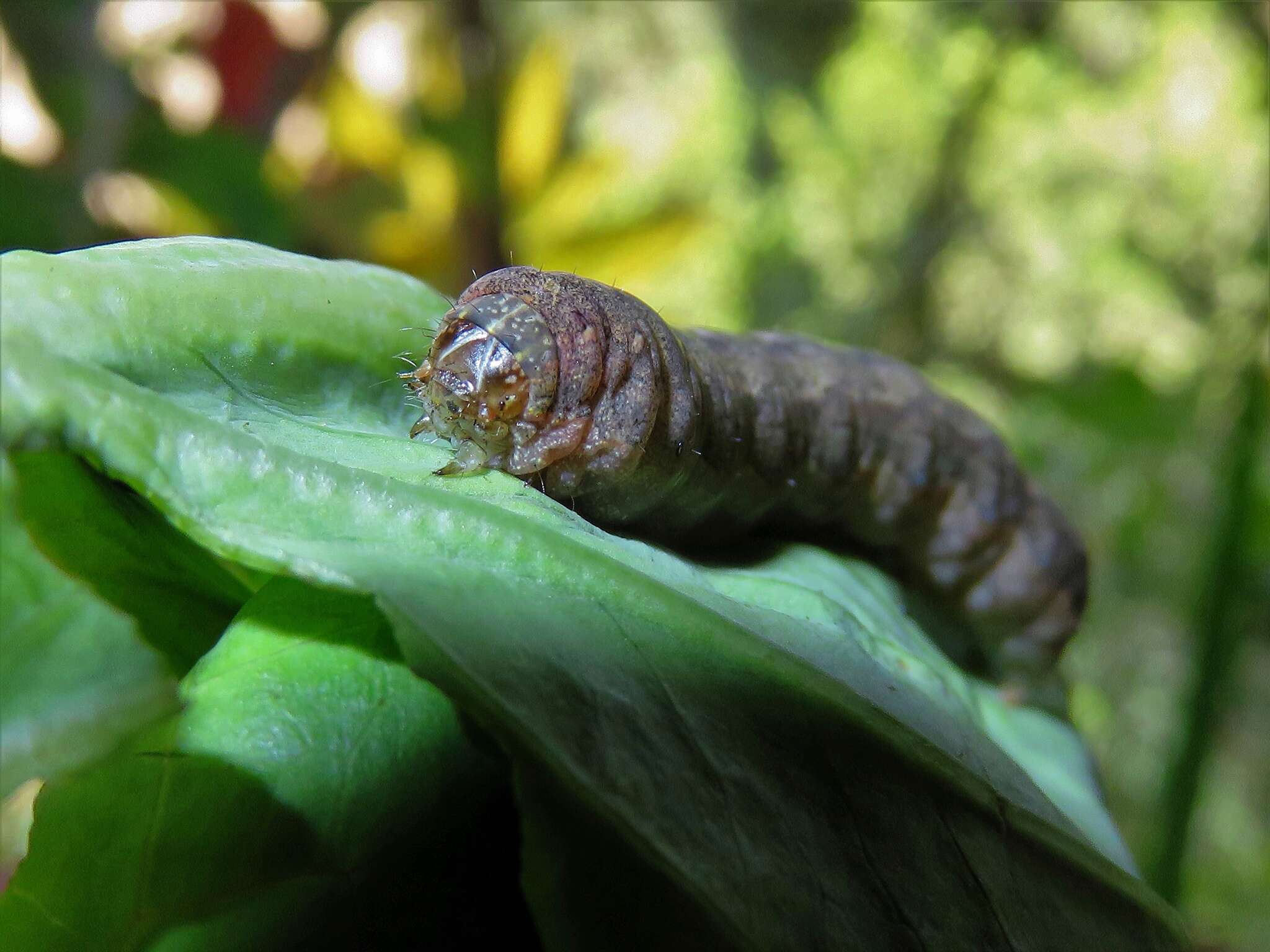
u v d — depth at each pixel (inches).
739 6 6.3
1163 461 5.0
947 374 5.7
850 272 5.8
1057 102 5.5
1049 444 5.4
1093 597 5.5
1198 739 2.7
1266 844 5.1
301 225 3.1
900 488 1.9
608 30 6.6
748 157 5.9
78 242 2.7
